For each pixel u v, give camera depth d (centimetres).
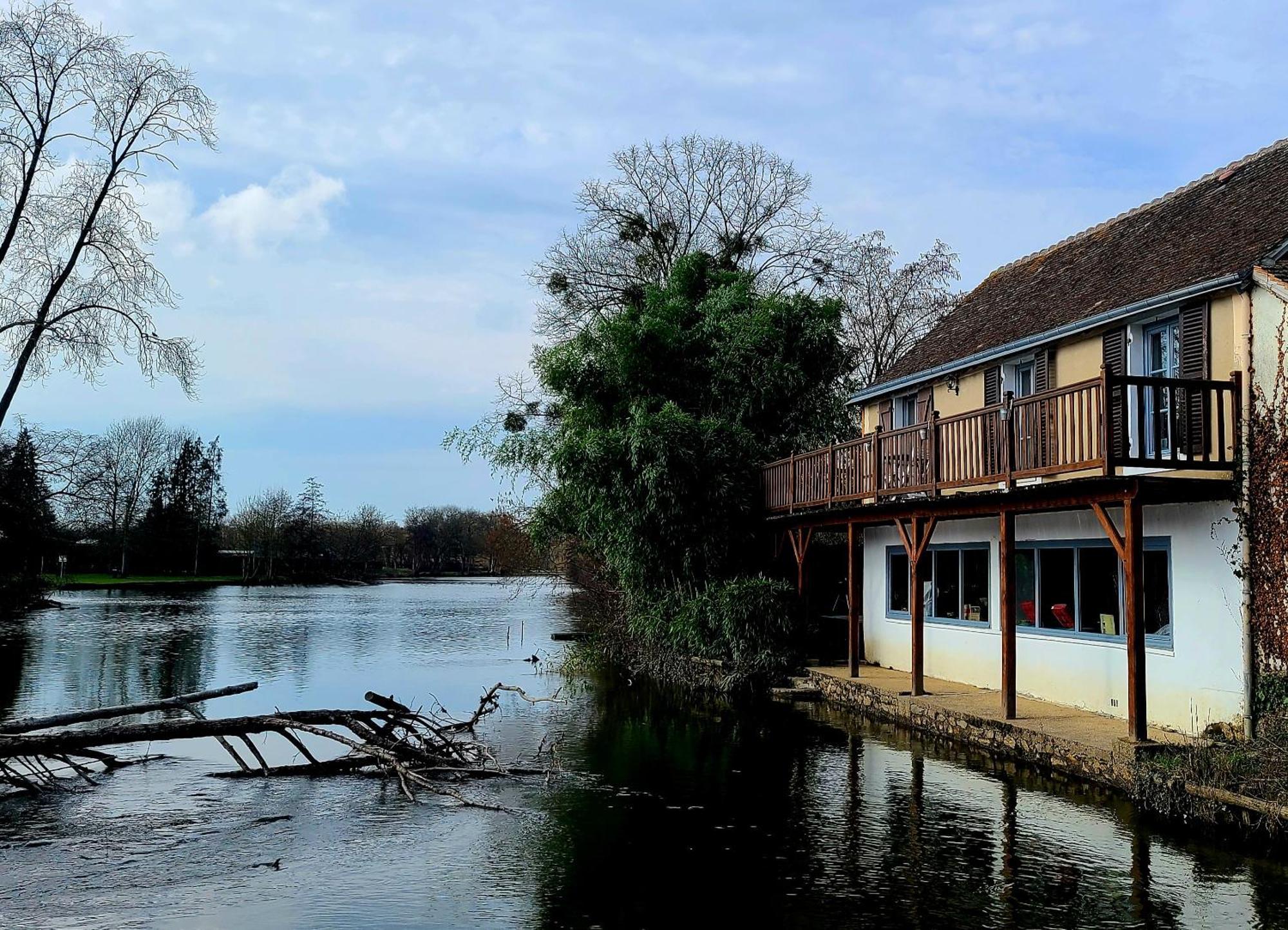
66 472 3809
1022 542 1550
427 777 1238
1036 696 1506
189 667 2416
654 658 2281
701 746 1412
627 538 2216
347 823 1030
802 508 1970
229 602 5625
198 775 1284
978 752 1316
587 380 2453
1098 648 1359
